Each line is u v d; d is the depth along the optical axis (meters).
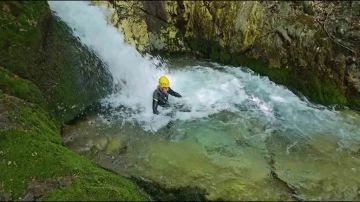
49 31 8.51
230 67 9.55
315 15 8.85
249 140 7.28
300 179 6.33
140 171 6.53
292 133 7.47
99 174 5.86
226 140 7.29
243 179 6.31
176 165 6.66
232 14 9.40
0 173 5.59
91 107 8.12
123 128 7.62
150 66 9.42
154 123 7.80
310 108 8.22
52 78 7.75
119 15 9.83
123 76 8.98
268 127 7.63
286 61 8.84
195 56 10.10
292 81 8.75
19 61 7.38
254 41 9.23
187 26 10.15
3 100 6.55
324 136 7.39
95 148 7.08
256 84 8.94
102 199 5.32
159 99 8.09
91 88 8.32
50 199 5.25
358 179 6.33
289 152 6.98
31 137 6.11
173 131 7.57
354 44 8.28
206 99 8.48
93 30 9.42
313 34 8.50
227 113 8.05
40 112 6.91
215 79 9.11
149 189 6.04
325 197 5.96
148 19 10.05
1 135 6.01
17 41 7.52
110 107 8.26
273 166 6.62
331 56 8.35
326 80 8.37
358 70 8.12
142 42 9.82
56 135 6.70
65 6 9.88
